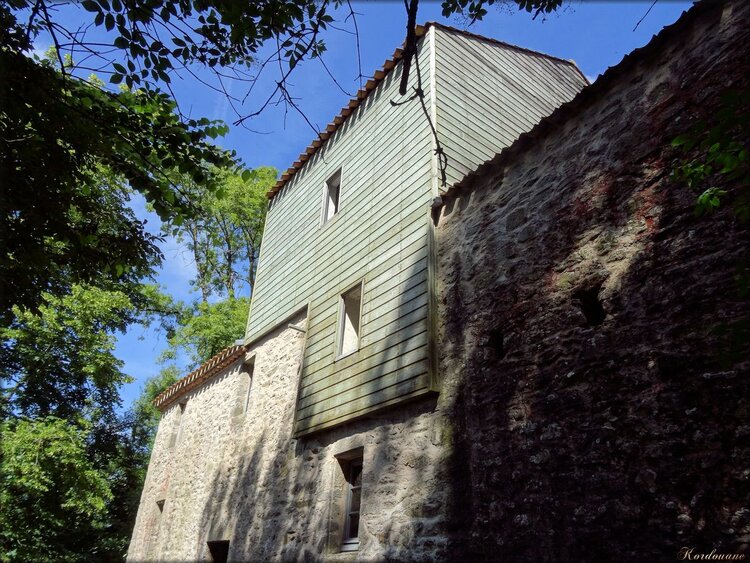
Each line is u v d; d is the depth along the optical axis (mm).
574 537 3299
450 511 4281
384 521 4895
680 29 3768
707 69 3523
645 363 3275
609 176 4004
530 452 3793
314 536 5844
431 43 7203
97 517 12945
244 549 7035
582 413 3541
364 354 6027
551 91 9227
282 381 7934
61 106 3885
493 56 8227
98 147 4188
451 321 5086
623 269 3654
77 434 11211
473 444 4309
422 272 5578
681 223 3381
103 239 4863
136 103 4180
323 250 7965
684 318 3158
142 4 3523
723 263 3061
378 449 5352
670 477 2938
